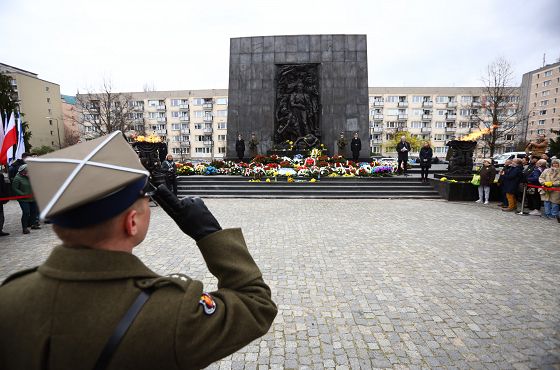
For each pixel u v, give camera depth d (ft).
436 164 100.99
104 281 2.68
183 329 2.63
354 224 27.40
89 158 2.76
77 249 2.75
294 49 62.59
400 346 10.71
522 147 146.51
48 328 2.48
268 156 59.57
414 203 39.04
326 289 14.89
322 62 62.34
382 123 209.97
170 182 38.99
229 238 3.73
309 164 51.98
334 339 11.12
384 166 49.93
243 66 63.05
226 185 46.65
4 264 18.80
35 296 2.61
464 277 16.17
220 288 3.62
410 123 208.64
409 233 24.41
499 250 20.33
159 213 32.55
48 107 166.81
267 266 17.71
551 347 10.60
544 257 19.04
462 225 27.07
